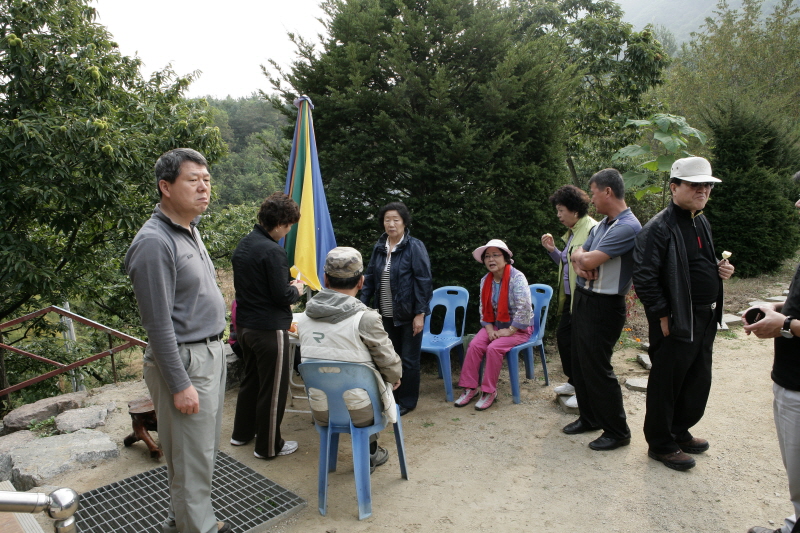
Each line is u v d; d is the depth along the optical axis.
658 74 10.30
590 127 10.73
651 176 9.99
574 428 3.43
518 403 4.01
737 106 9.20
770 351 4.93
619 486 2.76
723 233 8.62
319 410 2.63
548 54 4.88
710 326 2.83
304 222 3.87
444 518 2.54
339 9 5.06
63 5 7.23
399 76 4.69
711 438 3.27
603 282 3.02
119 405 4.02
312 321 2.65
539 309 4.34
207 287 2.13
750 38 19.30
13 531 2.06
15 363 8.23
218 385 2.16
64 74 6.46
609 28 10.35
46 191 5.93
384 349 2.56
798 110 17.50
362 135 4.68
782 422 1.91
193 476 2.08
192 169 2.01
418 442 3.43
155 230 1.95
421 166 4.58
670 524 2.42
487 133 4.87
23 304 8.16
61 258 7.30
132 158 6.66
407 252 3.87
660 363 2.82
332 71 4.69
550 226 5.02
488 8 4.85
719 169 8.91
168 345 1.90
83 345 8.85
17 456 3.14
